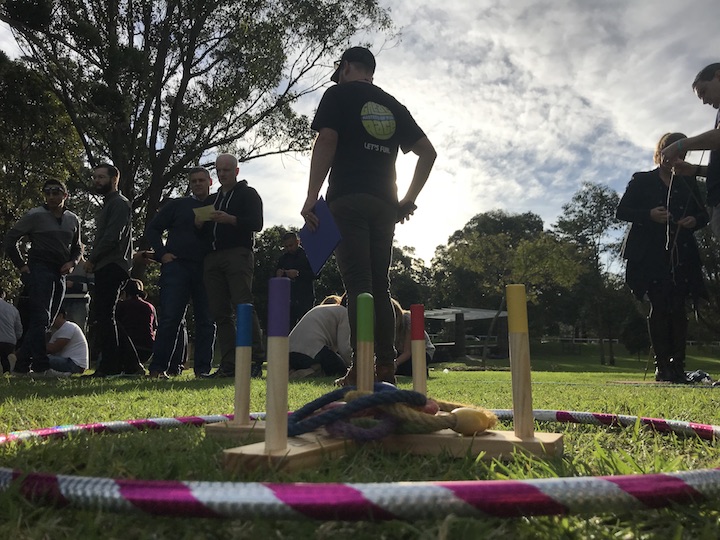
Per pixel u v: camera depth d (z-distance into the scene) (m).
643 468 1.58
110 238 6.38
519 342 1.89
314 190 3.44
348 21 18.53
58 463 1.61
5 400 3.65
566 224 53.88
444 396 4.48
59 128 17.83
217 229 6.32
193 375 7.29
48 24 13.37
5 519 1.20
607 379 8.04
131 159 17.47
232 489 1.12
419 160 3.83
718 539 1.11
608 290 47.25
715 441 2.10
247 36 17.92
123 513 1.15
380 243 3.60
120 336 6.82
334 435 1.80
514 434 1.89
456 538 1.09
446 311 39.16
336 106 3.50
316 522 1.14
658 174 6.30
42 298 6.63
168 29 17.86
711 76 4.74
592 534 1.13
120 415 3.09
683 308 6.31
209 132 18.73
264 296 47.16
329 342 7.38
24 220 6.59
